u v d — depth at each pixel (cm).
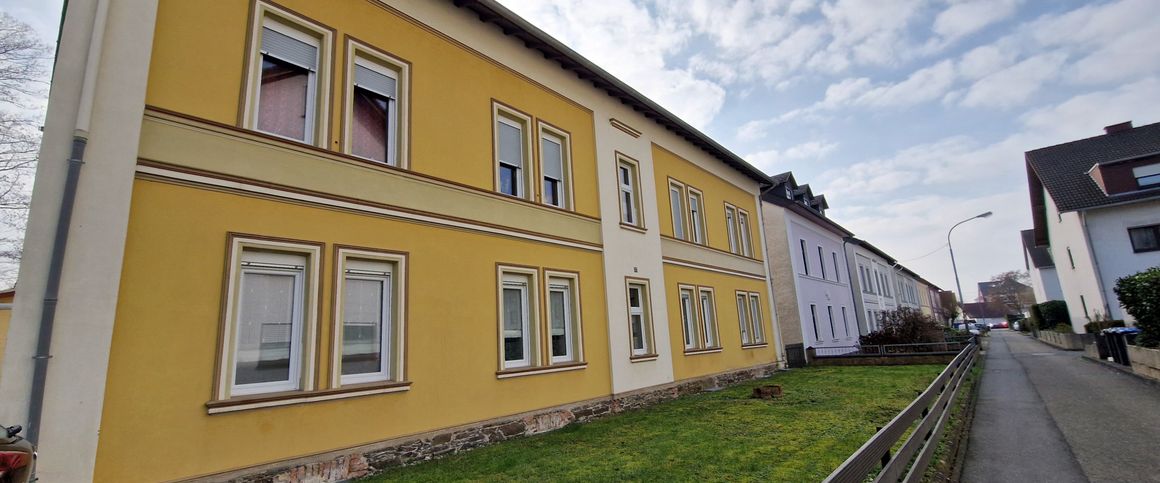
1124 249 2538
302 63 707
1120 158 2772
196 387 541
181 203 559
